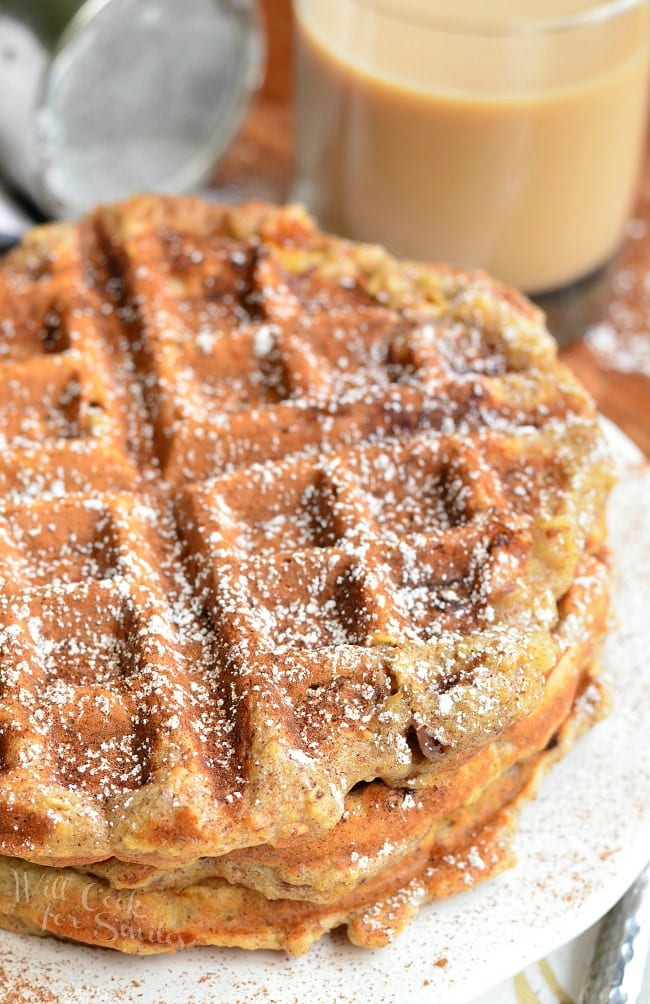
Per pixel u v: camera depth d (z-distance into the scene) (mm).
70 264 632
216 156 756
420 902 577
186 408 603
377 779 567
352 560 577
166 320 618
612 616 621
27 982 569
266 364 616
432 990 567
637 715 610
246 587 576
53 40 690
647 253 751
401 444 595
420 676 563
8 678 561
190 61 726
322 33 690
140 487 597
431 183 690
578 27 666
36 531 585
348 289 633
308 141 708
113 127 729
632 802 595
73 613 572
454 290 632
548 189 688
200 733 558
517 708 562
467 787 572
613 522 645
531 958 573
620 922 588
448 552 580
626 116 690
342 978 570
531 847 589
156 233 639
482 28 665
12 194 734
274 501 591
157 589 577
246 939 571
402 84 676
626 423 703
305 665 563
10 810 549
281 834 552
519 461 596
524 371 614
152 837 547
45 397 609
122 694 562
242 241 641
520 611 576
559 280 711
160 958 574
